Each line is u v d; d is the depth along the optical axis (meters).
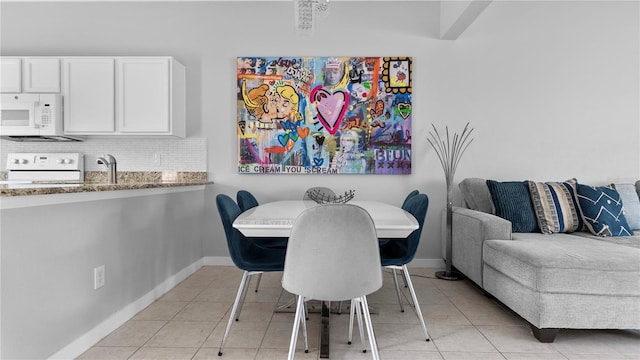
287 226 1.55
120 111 3.06
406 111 3.28
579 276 1.77
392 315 2.18
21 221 1.37
